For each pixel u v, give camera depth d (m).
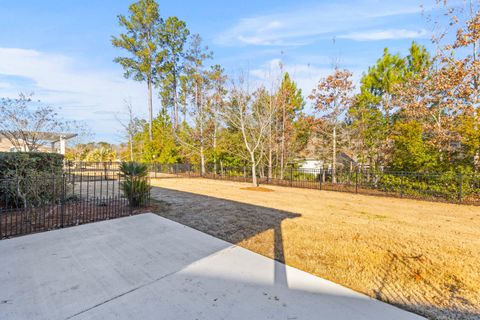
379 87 12.45
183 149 19.52
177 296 2.19
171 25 23.47
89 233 3.92
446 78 8.54
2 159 4.89
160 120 24.70
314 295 2.24
